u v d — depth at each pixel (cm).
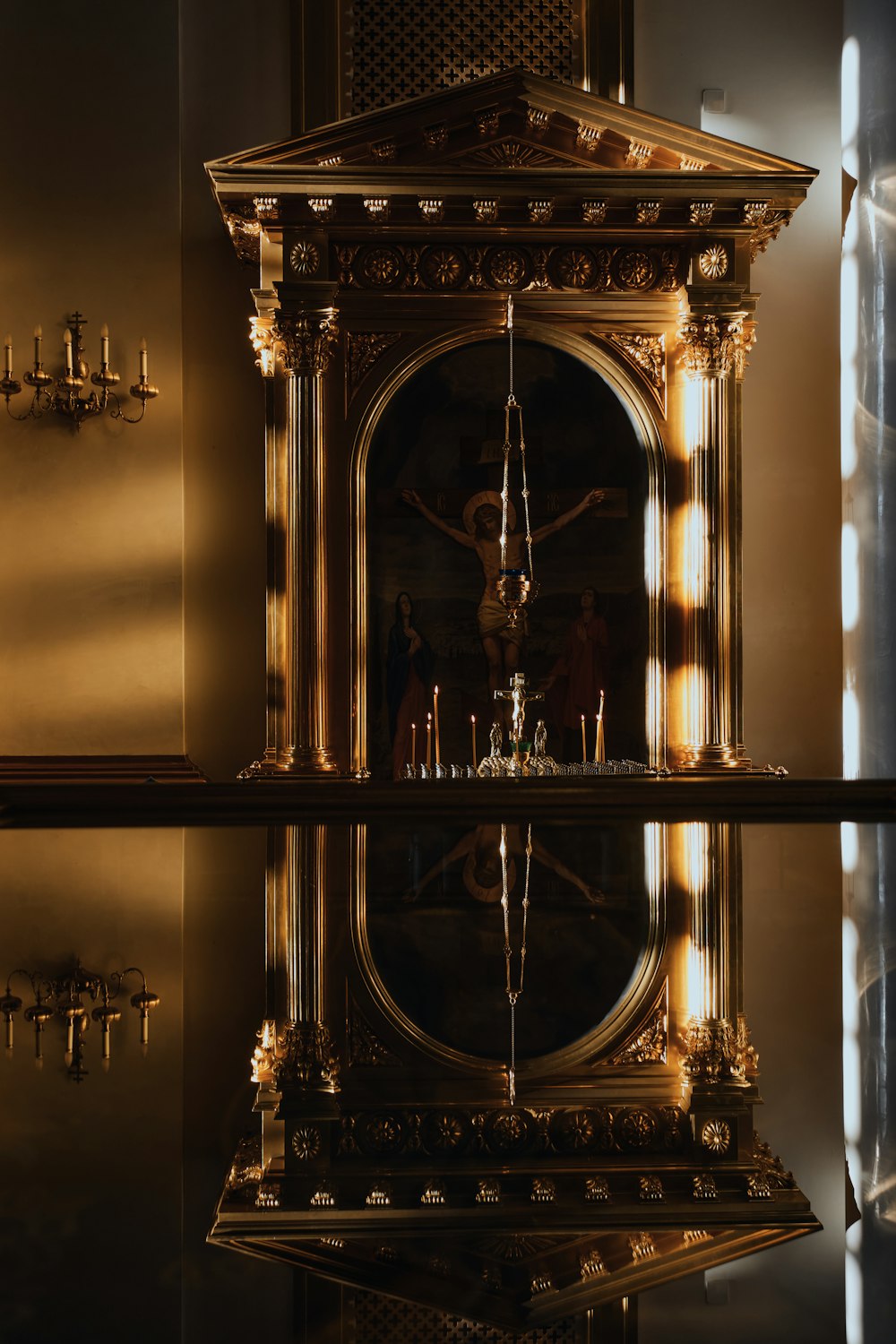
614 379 977
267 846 553
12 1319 113
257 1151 175
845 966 288
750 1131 193
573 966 288
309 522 934
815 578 1083
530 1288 139
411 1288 134
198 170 1026
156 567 993
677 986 270
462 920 341
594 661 991
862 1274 143
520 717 923
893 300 947
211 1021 229
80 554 988
